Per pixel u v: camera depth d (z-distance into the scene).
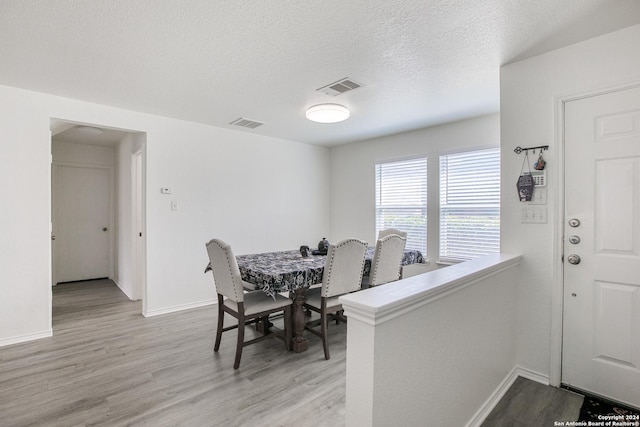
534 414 1.85
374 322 1.13
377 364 1.16
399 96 3.02
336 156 5.43
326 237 5.49
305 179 5.18
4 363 2.45
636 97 1.85
